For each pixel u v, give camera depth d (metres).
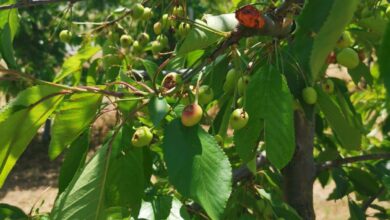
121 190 0.63
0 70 0.57
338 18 0.43
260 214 0.78
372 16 0.72
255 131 0.60
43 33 3.31
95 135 2.98
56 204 0.59
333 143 1.11
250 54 0.69
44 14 3.15
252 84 0.59
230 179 0.56
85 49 0.87
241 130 0.60
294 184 0.87
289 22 0.61
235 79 0.63
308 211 0.88
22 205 3.14
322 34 0.43
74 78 0.91
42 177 3.66
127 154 0.63
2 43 0.59
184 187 0.56
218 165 0.56
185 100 0.62
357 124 0.74
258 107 0.59
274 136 0.59
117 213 0.63
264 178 0.89
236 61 0.62
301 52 0.60
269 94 0.59
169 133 0.57
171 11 0.84
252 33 0.60
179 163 0.56
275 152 0.59
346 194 0.96
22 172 3.76
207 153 0.56
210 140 0.57
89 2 2.50
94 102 0.62
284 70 0.64
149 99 0.60
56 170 3.81
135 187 0.63
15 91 2.12
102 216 0.59
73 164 0.68
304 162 0.87
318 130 0.93
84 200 0.58
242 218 0.75
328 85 0.70
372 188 1.00
